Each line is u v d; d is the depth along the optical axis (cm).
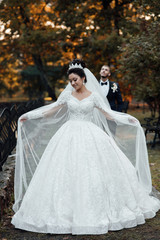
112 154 342
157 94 877
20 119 366
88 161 321
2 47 1942
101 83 590
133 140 392
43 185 320
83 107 352
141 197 344
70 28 1611
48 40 1639
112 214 308
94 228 292
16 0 1592
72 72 352
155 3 752
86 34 1595
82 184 309
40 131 394
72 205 304
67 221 299
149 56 716
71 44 1653
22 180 369
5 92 2873
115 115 373
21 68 2580
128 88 1554
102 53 1526
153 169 558
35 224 303
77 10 1584
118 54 1431
